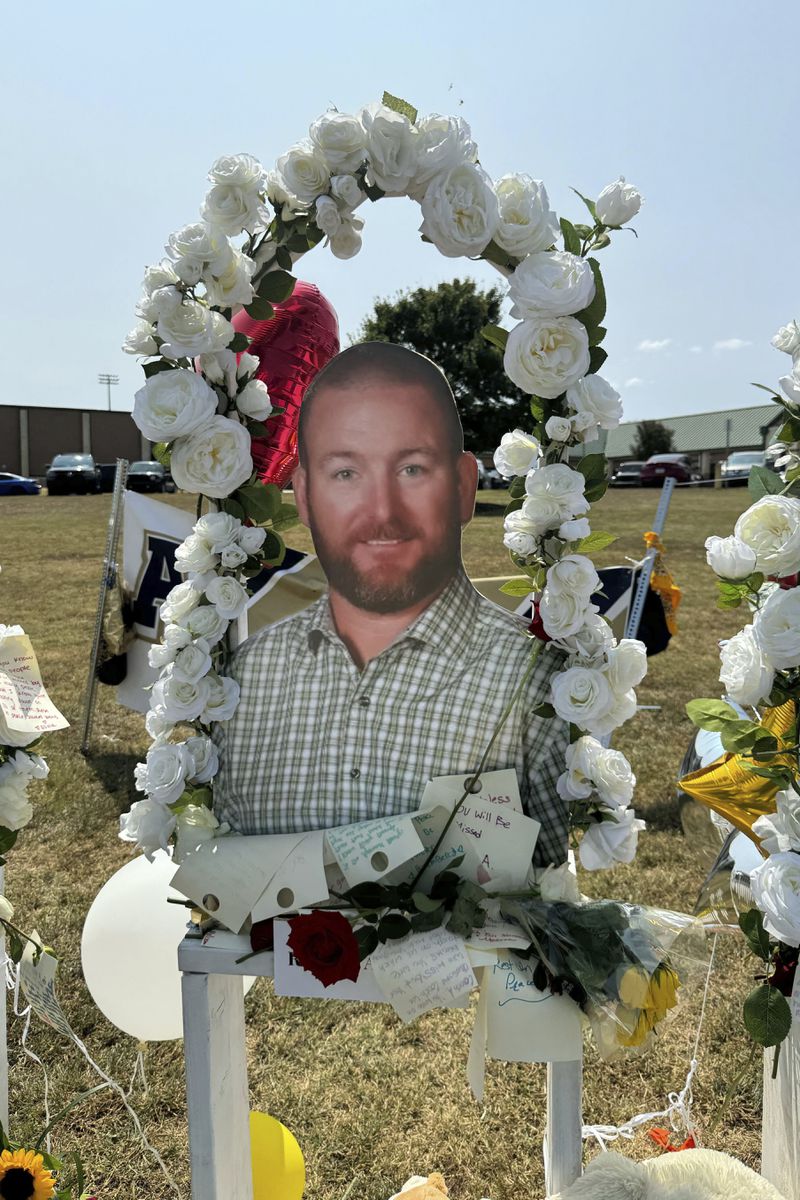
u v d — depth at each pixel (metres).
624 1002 1.52
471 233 1.54
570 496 1.55
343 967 1.50
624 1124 2.44
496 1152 2.41
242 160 1.59
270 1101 2.61
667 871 3.82
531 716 1.67
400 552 1.73
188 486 1.68
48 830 4.28
